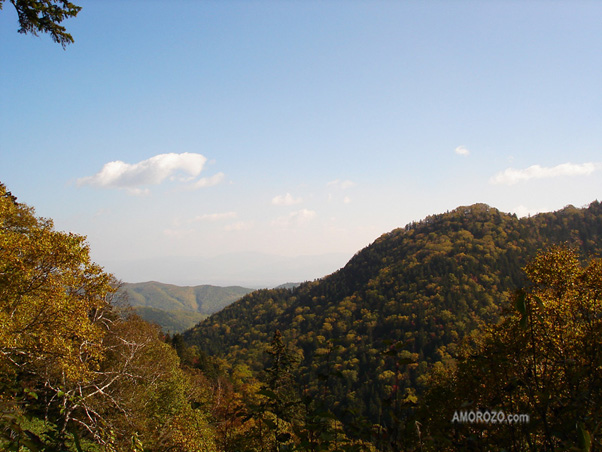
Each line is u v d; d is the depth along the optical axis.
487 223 167.12
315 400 3.65
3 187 15.77
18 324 13.55
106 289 16.12
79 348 15.21
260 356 120.62
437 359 79.38
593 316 6.14
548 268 11.55
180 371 28.66
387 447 3.41
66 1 8.30
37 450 2.27
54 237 14.41
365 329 111.19
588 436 2.45
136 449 4.50
